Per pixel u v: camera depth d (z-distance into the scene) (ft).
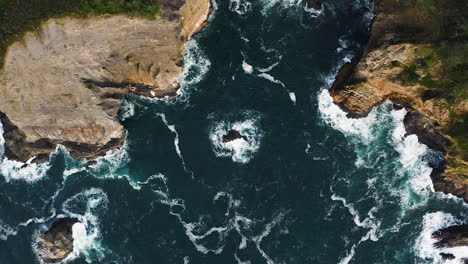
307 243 197.67
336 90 203.62
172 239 199.93
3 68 183.21
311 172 202.80
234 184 202.28
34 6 176.14
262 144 204.64
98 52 189.37
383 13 193.26
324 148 204.74
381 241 199.72
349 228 199.41
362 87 197.98
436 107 191.42
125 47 191.93
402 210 202.59
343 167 203.72
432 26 183.83
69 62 187.42
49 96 194.39
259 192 201.26
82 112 200.13
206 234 199.52
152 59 199.82
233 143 204.44
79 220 205.26
